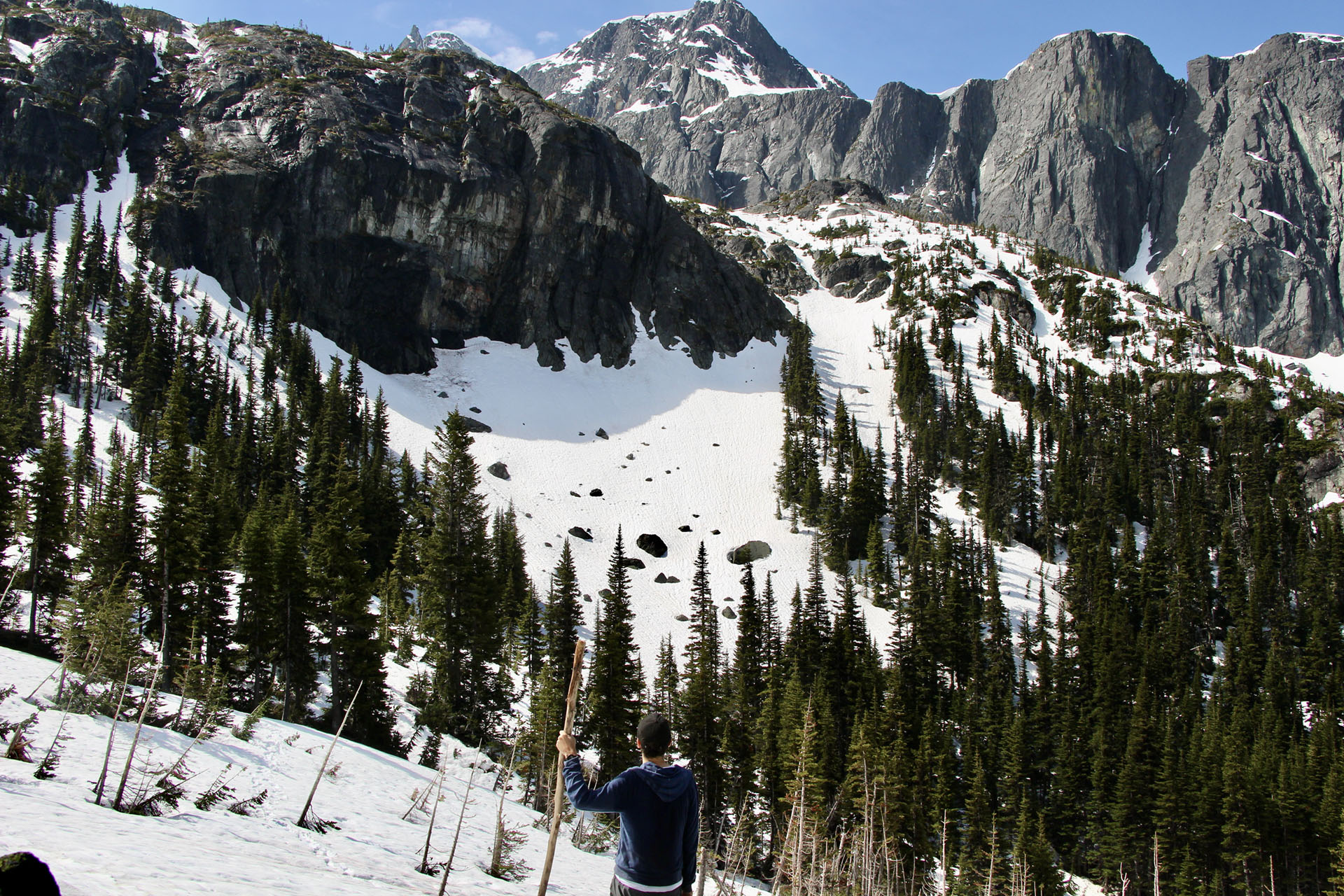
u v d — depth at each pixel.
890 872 14.81
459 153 156.25
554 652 51.28
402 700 48.16
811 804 22.80
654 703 56.81
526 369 148.62
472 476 51.78
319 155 143.75
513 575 79.06
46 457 41.09
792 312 182.25
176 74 159.88
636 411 142.88
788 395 143.62
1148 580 101.31
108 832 9.77
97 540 39.06
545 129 160.62
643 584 95.88
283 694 40.47
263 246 138.50
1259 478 131.75
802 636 65.06
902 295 180.62
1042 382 147.38
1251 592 105.00
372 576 75.81
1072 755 59.62
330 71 163.88
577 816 24.19
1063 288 192.00
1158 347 170.12
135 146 145.62
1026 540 111.44
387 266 145.50
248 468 83.62
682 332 161.50
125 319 103.75
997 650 79.56
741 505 116.31
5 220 127.00
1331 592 108.44
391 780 22.56
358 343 139.75
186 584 41.19
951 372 151.00
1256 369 167.25
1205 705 85.06
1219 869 52.41
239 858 10.14
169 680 30.70
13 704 17.27
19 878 4.69
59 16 163.50
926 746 50.50
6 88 140.00
